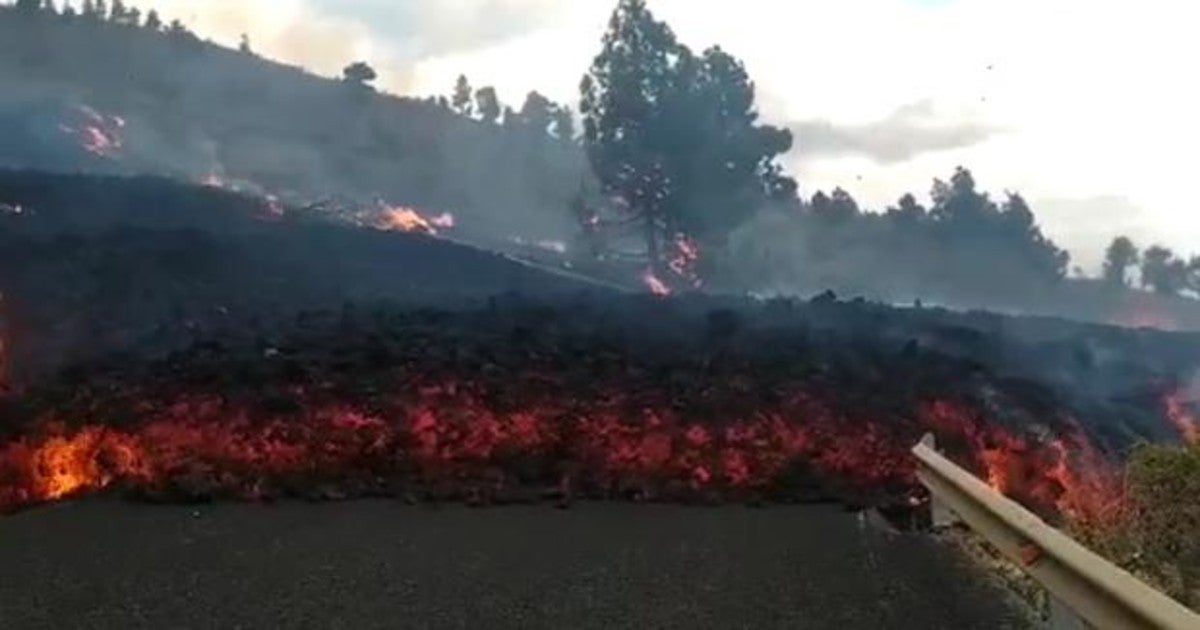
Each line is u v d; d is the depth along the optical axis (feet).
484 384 42.78
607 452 37.68
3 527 29.63
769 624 19.76
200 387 41.11
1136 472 24.00
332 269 103.04
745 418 40.52
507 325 61.11
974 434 41.06
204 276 82.64
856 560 25.49
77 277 71.92
